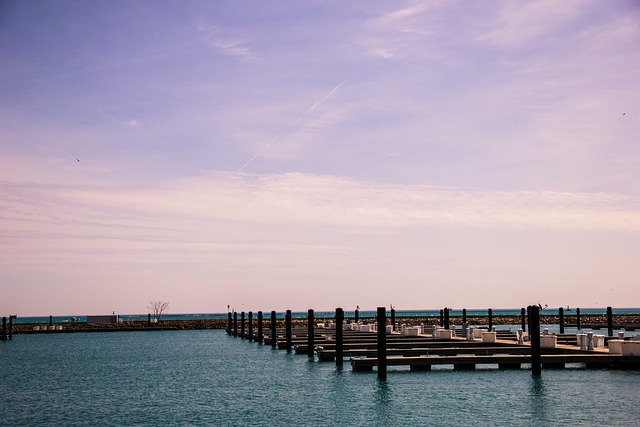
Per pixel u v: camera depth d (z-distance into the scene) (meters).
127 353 66.44
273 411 31.34
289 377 42.28
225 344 78.00
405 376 39.47
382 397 33.53
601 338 44.78
